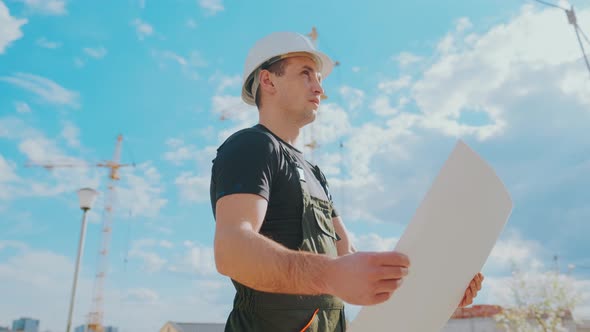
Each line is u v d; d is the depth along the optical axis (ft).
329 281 3.10
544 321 49.01
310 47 5.67
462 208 3.45
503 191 3.45
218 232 3.84
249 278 3.42
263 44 5.84
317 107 5.62
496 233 3.43
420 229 3.45
